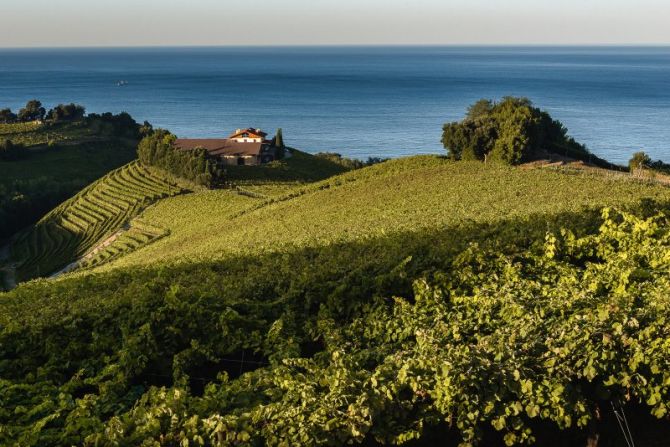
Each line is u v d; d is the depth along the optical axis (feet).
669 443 33.99
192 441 29.66
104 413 36.58
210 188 271.90
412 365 32.96
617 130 558.56
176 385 38.17
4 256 257.14
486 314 43.50
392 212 123.34
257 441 30.22
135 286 62.95
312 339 46.78
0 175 355.97
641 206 75.87
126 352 42.14
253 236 137.90
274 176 296.71
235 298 52.49
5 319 53.42
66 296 67.00
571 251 59.21
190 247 156.97
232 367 44.62
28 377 42.19
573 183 125.90
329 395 31.55
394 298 49.14
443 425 33.32
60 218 272.10
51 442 31.07
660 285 44.06
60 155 412.77
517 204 107.76
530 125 184.85
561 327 36.32
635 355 32.53
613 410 33.99
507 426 32.65
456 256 57.36
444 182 147.74
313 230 122.52
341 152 534.37
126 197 271.28
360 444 31.91
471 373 31.73
